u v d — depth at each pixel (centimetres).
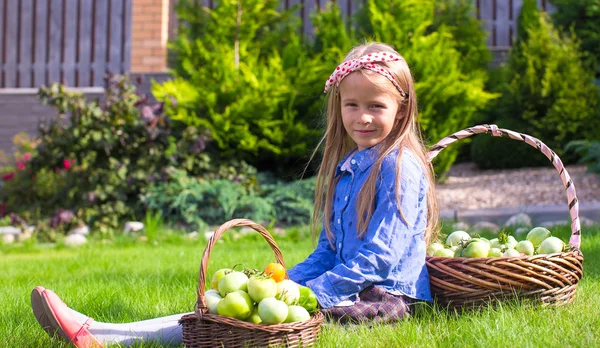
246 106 886
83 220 847
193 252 627
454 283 286
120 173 853
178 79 952
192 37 1045
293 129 907
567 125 945
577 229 320
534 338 236
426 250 309
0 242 776
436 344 239
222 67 927
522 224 686
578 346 225
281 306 233
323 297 266
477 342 233
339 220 294
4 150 1208
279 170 952
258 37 1049
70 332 253
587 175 890
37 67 1299
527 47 992
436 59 871
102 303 343
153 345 254
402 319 273
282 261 279
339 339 244
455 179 962
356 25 1088
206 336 234
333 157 314
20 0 1314
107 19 1281
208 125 906
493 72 1056
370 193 282
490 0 1177
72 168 896
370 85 281
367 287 274
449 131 880
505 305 278
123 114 873
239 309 234
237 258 540
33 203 920
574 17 1065
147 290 388
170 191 853
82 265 554
